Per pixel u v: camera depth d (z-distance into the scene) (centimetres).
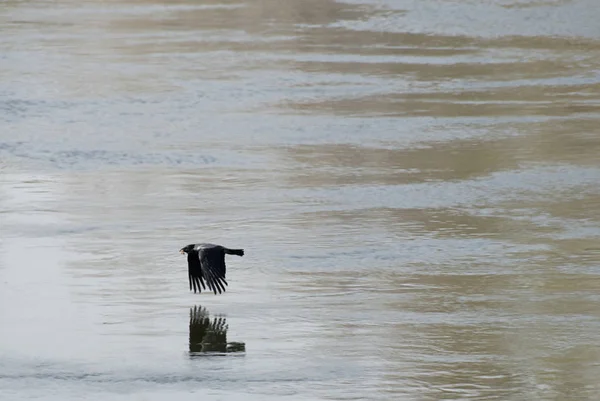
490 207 8325
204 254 4706
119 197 8594
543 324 6025
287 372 5375
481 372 5391
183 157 9812
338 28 16650
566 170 9331
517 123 11044
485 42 15388
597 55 14488
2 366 5453
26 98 12100
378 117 11288
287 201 8488
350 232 7688
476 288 6606
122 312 6203
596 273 6888
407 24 16675
